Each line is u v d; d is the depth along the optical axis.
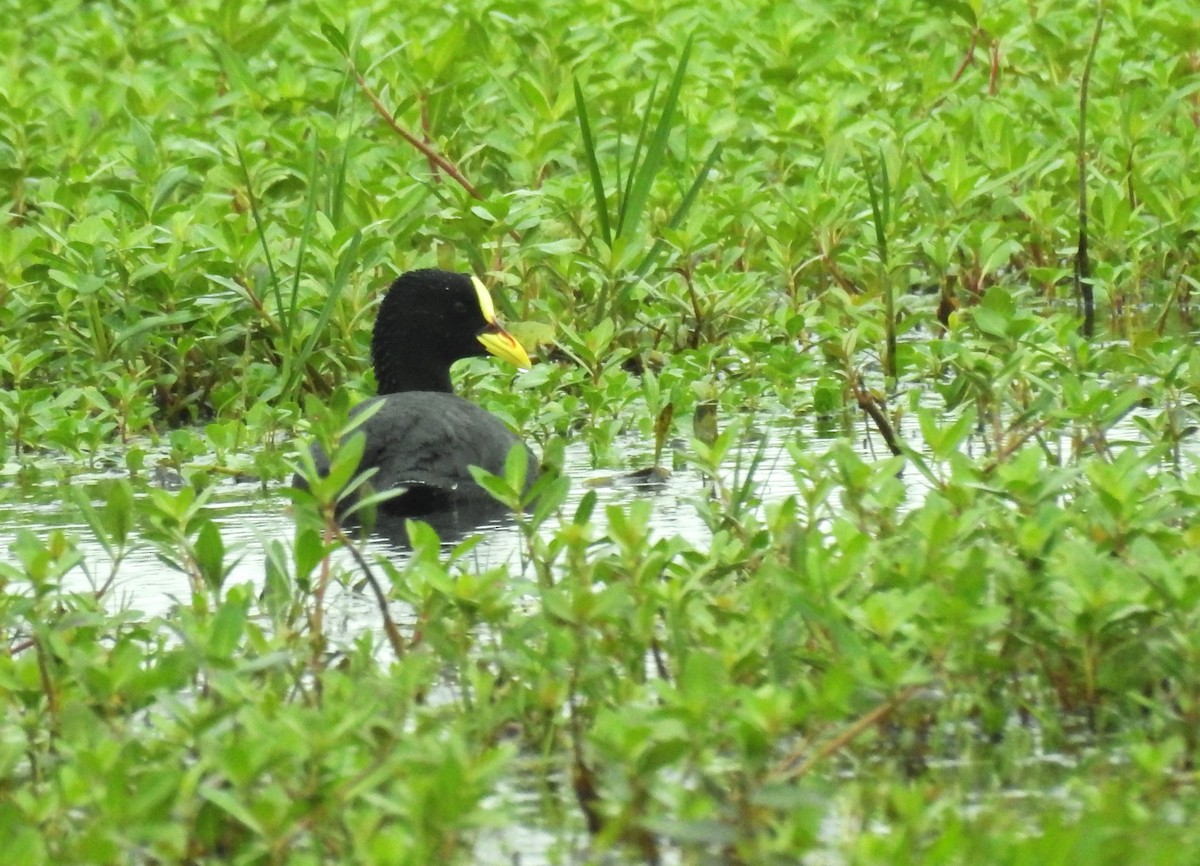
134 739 7.15
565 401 14.23
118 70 24.02
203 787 6.19
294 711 6.69
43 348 15.98
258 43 22.06
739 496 9.83
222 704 7.36
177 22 24.98
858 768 7.27
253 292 15.64
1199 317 16.89
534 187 18.06
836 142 17.86
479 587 7.91
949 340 14.58
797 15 23.70
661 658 8.51
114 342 15.92
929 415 9.22
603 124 19.70
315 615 8.76
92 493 12.93
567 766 7.45
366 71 17.73
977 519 8.20
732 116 19.31
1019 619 7.80
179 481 13.24
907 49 23.27
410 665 7.50
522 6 21.34
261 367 15.35
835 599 7.57
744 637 7.55
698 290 16.58
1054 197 19.09
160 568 10.68
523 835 6.88
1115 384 12.27
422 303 14.73
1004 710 7.77
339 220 16.23
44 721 7.73
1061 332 12.98
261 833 6.03
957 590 7.44
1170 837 6.16
